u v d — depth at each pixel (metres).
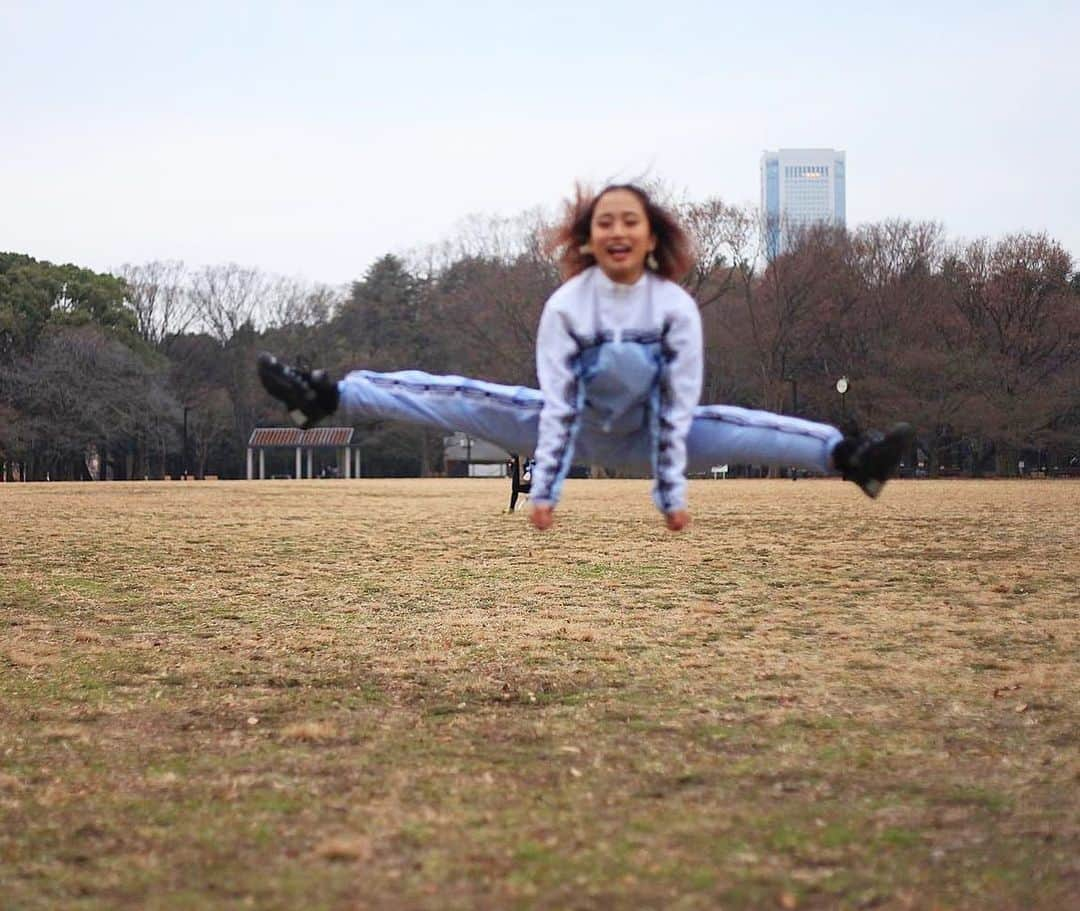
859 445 4.69
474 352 78.31
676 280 4.67
